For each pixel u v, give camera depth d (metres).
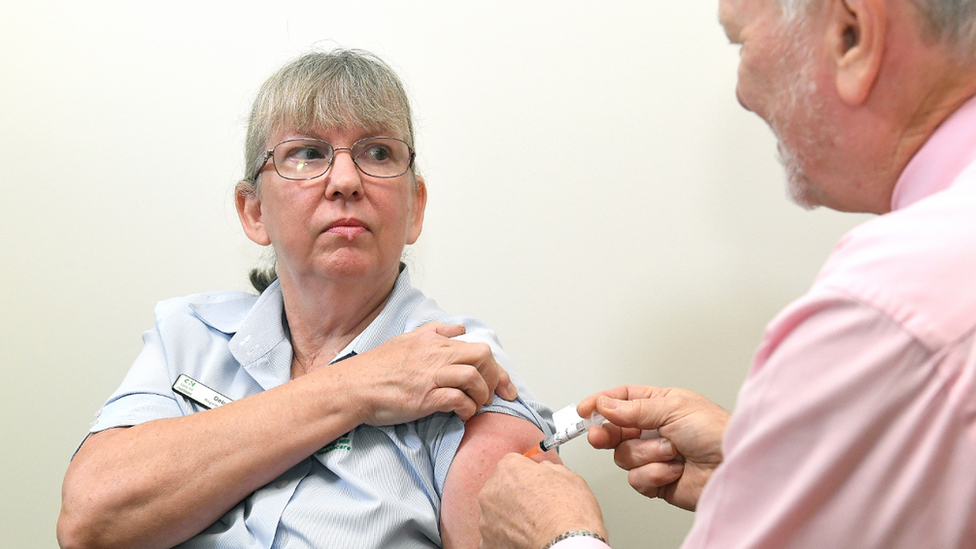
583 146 1.51
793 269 1.40
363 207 1.20
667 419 1.02
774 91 0.70
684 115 1.45
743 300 1.43
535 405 1.24
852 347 0.52
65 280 1.70
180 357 1.28
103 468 1.06
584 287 1.52
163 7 1.68
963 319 0.50
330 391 1.09
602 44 1.50
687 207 1.46
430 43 1.58
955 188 0.57
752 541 0.56
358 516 1.04
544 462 0.99
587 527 0.84
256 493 1.11
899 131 0.64
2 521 1.69
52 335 1.70
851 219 1.37
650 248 1.48
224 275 1.68
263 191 1.25
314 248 1.20
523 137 1.54
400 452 1.12
